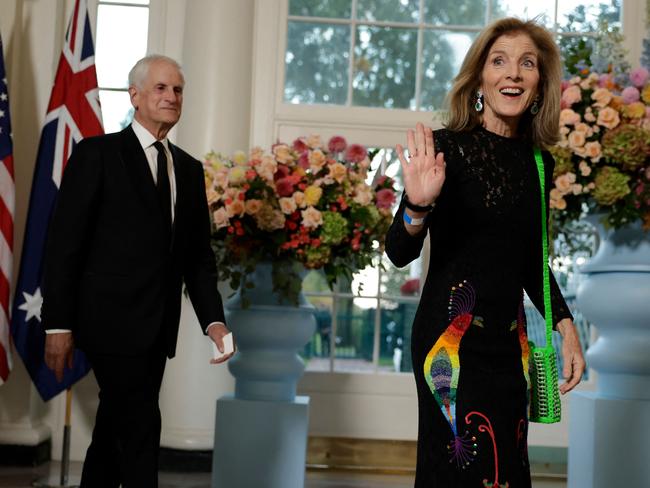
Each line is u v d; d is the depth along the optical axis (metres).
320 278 5.29
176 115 3.09
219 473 3.87
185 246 3.10
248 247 3.75
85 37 4.76
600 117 3.75
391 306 5.28
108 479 2.99
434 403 2.21
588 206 3.99
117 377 2.89
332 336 5.27
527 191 2.30
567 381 2.40
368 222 3.77
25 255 4.61
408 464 5.21
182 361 4.85
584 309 4.03
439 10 5.41
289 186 3.72
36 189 4.63
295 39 5.40
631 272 3.88
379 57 5.39
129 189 2.96
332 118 5.34
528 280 2.41
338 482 4.71
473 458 2.16
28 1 5.11
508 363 2.25
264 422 3.87
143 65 3.09
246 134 5.05
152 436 2.90
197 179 3.19
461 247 2.25
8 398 4.92
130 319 2.89
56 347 2.84
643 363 3.83
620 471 3.80
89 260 2.93
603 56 4.15
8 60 5.02
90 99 4.69
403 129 5.34
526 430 2.26
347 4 5.40
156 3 5.35
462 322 2.22
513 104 2.33
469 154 2.29
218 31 5.01
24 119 5.05
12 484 4.35
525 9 5.39
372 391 5.25
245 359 3.93
